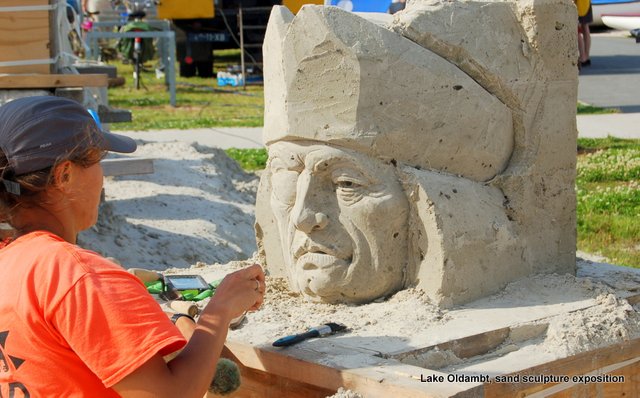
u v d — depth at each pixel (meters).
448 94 3.58
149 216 7.45
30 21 6.22
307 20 3.45
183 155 9.53
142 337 2.02
